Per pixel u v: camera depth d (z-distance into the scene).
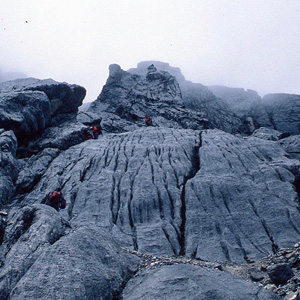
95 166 26.75
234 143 30.00
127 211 21.12
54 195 16.48
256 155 27.72
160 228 19.27
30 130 30.48
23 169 26.12
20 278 8.00
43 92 32.84
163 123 54.47
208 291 7.28
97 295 7.62
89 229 10.09
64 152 29.72
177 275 8.12
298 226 18.78
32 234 9.43
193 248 17.41
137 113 58.00
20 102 29.88
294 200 21.22
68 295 7.16
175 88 64.56
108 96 69.56
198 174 24.59
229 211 20.56
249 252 16.89
